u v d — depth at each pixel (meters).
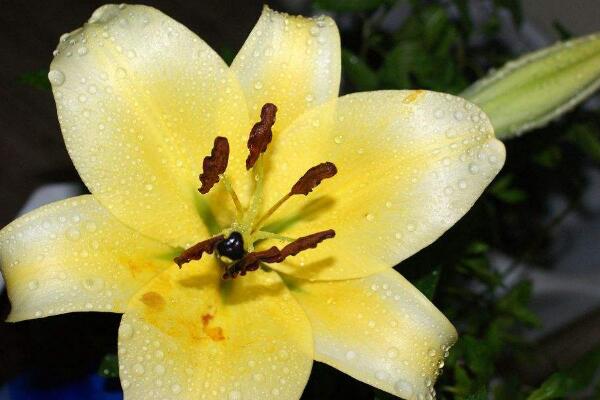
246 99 0.55
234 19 0.91
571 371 0.65
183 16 0.89
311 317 0.54
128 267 0.54
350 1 0.69
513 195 0.72
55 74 0.53
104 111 0.53
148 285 0.53
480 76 0.75
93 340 0.65
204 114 0.54
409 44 0.71
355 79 0.70
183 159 0.55
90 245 0.53
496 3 0.74
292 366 0.53
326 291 0.55
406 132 0.55
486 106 0.61
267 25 0.55
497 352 0.68
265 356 0.53
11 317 0.52
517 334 0.80
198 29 0.89
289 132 0.55
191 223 0.55
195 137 0.55
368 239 0.55
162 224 0.54
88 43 0.53
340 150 0.55
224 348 0.53
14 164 0.78
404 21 0.77
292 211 0.56
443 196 0.54
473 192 0.54
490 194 0.73
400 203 0.54
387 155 0.55
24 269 0.52
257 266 0.54
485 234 0.71
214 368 0.52
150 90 0.54
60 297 0.52
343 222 0.55
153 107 0.54
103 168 0.53
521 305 0.72
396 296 0.54
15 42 0.84
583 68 0.61
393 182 0.55
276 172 0.56
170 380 0.51
